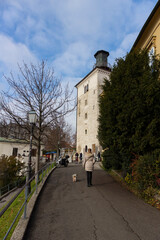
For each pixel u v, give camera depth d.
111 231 3.64
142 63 7.57
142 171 5.85
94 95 31.34
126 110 6.95
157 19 10.38
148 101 6.29
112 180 9.17
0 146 24.27
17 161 15.06
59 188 7.83
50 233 3.67
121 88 7.46
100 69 31.41
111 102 7.84
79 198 6.12
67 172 13.11
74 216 4.52
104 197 6.11
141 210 4.80
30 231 3.79
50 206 5.41
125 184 7.66
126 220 4.16
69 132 37.06
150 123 6.30
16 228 3.77
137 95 6.57
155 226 3.82
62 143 30.33
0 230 3.97
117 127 7.53
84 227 3.88
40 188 7.58
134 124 6.83
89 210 4.90
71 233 3.63
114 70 8.95
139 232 3.57
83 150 32.50
